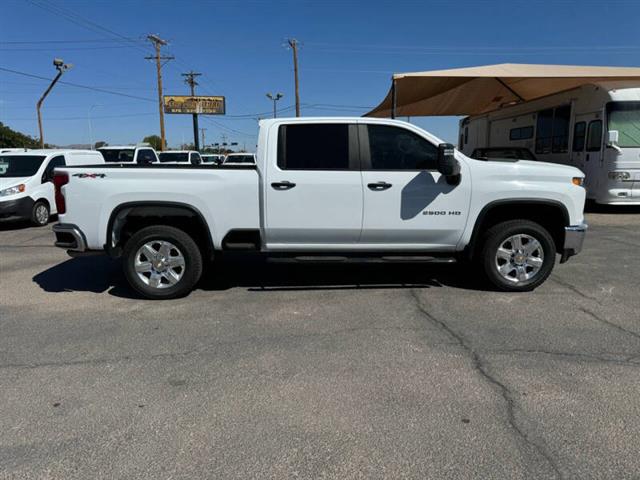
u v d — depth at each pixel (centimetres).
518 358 402
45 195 1199
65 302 562
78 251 557
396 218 552
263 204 546
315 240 563
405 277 652
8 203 1112
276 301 557
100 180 542
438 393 347
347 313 514
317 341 441
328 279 646
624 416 315
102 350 426
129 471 268
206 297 574
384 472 265
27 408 333
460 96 1694
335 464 272
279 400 340
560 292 581
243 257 781
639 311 514
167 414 324
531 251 573
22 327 483
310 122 547
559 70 1191
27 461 277
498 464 271
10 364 400
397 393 347
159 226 558
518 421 311
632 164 1207
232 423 312
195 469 269
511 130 1741
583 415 317
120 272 699
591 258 759
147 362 402
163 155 2267
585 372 376
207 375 378
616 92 1208
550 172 556
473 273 670
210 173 544
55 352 423
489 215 581
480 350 418
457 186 550
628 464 270
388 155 551
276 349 425
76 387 361
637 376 369
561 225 579
